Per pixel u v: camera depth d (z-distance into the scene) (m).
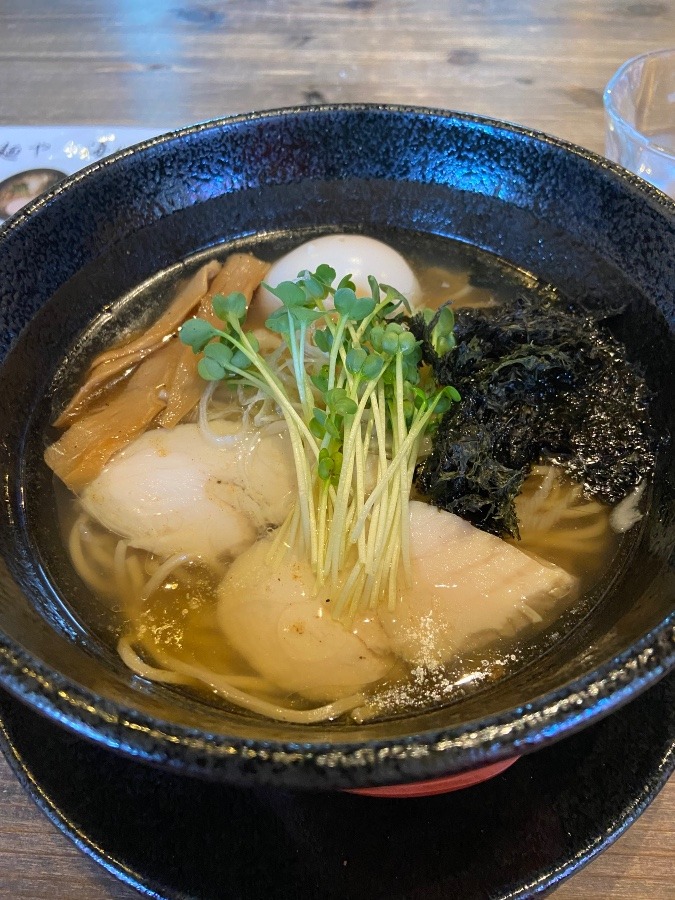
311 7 0.41
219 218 0.27
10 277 0.22
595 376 0.23
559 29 0.40
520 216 0.26
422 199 0.27
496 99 0.36
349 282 0.23
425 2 0.41
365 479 0.20
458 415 0.21
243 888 0.16
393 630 0.19
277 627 0.19
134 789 0.17
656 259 0.22
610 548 0.21
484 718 0.12
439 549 0.20
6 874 0.17
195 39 0.40
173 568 0.21
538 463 0.22
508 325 0.23
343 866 0.16
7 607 0.16
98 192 0.24
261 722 0.17
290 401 0.22
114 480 0.21
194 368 0.23
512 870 0.16
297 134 0.26
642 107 0.33
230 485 0.21
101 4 0.42
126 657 0.19
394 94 0.36
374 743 0.12
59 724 0.13
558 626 0.19
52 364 0.24
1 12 0.41
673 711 0.18
